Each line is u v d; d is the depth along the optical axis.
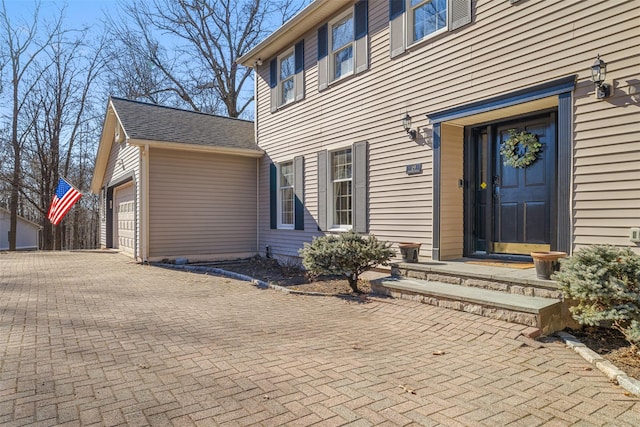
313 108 9.52
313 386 2.93
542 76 5.19
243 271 9.51
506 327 4.12
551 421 2.43
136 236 10.46
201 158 10.89
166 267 9.59
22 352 3.58
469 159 6.72
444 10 6.64
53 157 21.14
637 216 4.30
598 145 4.62
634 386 2.82
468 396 2.77
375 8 7.81
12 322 4.59
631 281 3.71
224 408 2.57
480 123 6.53
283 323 4.73
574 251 4.70
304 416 2.47
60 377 3.04
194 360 3.44
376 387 2.91
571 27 4.90
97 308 5.38
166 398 2.70
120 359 3.44
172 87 21.91
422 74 6.84
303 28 9.62
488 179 6.47
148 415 2.46
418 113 6.91
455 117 6.25
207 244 10.97
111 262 10.54
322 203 9.13
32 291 6.54
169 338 4.07
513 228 6.15
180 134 10.80
